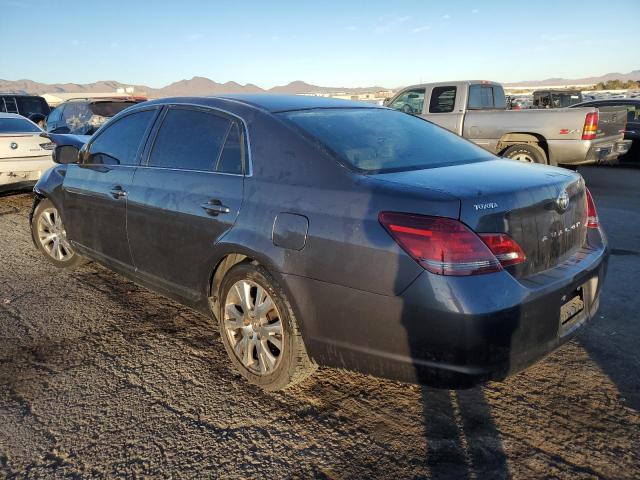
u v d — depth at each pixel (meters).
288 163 2.95
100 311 4.24
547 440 2.62
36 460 2.51
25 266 5.39
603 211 7.79
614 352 3.49
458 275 2.30
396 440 2.64
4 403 2.98
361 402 2.98
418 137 3.49
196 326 3.98
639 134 12.49
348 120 3.40
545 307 2.49
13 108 16.58
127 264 4.07
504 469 2.42
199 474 2.42
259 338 3.04
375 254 2.45
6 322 4.04
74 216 4.61
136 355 3.53
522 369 2.48
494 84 10.73
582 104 13.31
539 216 2.63
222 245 3.08
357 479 2.38
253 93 3.96
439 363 2.37
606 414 2.83
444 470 2.42
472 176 2.75
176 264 3.54
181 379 3.23
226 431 2.73
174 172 3.59
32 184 8.55
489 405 2.93
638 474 2.38
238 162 3.20
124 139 4.18
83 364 3.42
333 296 2.60
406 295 2.37
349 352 2.62
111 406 2.95
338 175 2.73
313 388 3.13
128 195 3.88
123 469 2.45
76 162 4.68
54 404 2.97
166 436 2.69
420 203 2.40
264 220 2.89
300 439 2.66
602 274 3.04
